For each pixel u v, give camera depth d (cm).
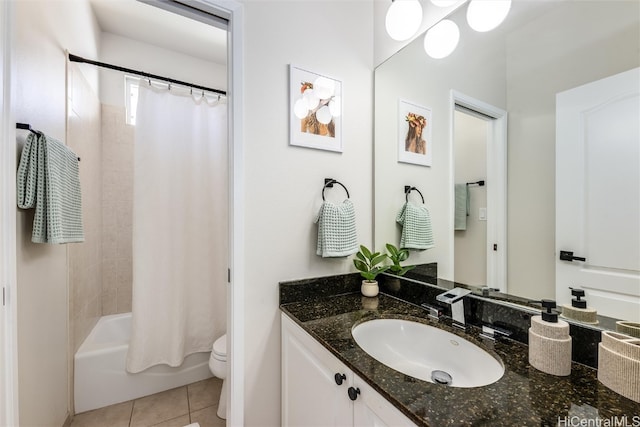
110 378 172
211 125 210
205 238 205
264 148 121
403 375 69
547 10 87
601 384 64
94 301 204
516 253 95
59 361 143
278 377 124
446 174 120
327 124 136
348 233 130
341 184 140
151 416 162
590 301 76
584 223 78
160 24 214
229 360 120
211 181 208
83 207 184
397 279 135
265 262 121
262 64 121
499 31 100
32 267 114
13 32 88
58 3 143
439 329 99
